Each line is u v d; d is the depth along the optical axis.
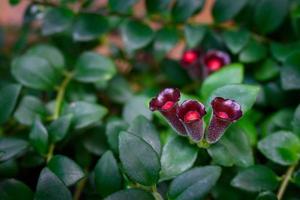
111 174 0.38
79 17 0.50
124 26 0.49
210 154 0.39
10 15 0.67
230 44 0.49
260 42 0.51
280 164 0.42
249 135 0.44
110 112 0.54
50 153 0.42
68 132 0.44
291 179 0.40
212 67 0.49
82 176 0.39
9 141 0.42
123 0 0.49
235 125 0.40
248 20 0.52
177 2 0.50
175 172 0.38
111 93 0.52
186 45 0.54
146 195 0.37
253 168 0.40
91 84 0.50
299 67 0.44
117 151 0.41
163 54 0.50
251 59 0.49
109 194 0.38
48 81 0.47
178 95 0.37
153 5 0.50
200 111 0.36
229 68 0.43
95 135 0.45
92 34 0.49
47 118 0.46
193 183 0.37
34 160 0.43
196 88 0.52
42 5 0.51
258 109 0.49
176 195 0.37
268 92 0.48
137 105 0.45
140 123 0.40
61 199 0.37
